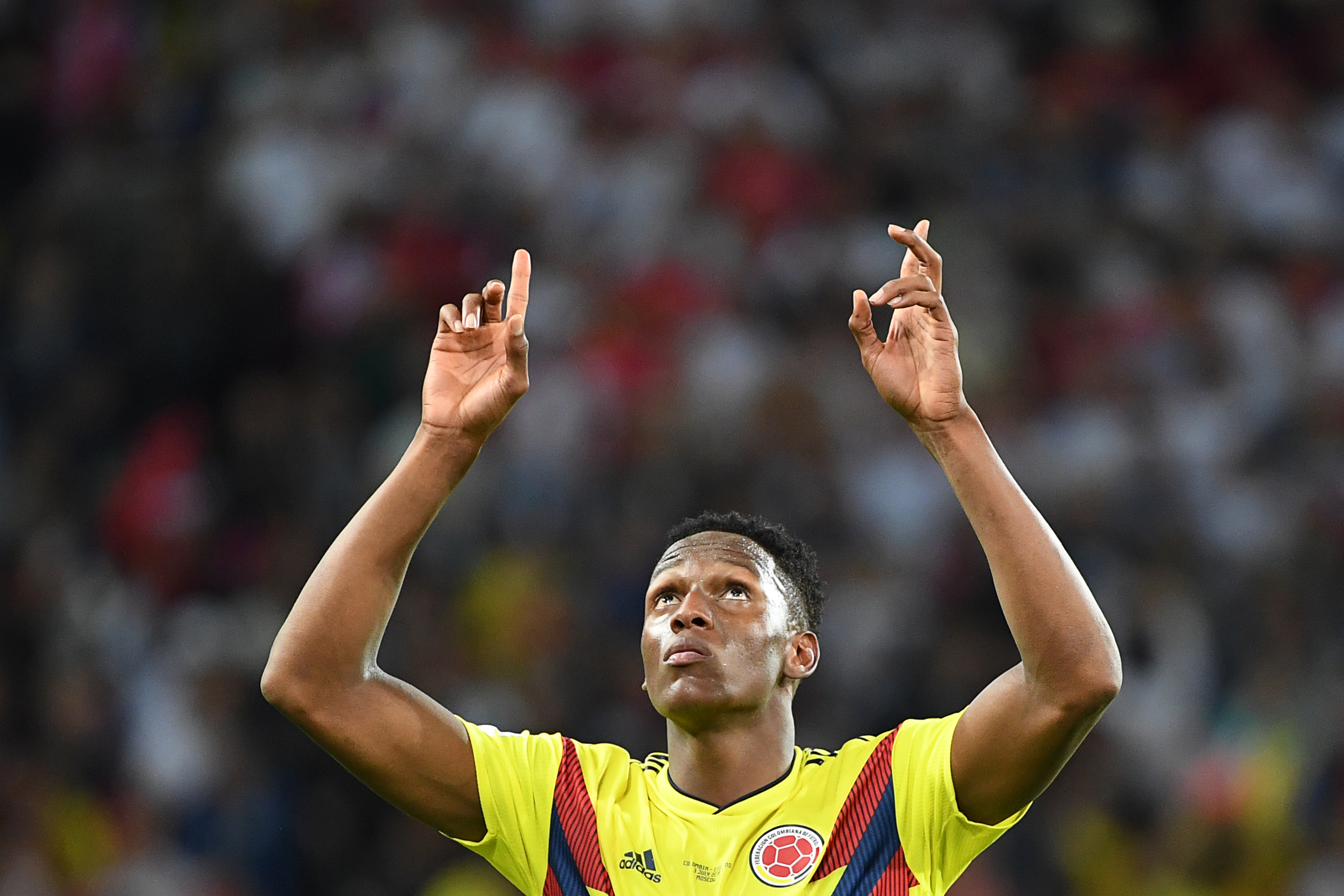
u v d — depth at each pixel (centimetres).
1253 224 3959
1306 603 3086
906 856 1147
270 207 3747
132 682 2908
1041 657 1098
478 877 2491
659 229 3606
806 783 1195
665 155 3750
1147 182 3978
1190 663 2884
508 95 3866
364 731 1147
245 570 3139
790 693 1229
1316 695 2853
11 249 3769
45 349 3528
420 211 3709
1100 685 1091
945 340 1153
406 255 3653
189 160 3903
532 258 3634
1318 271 3919
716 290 3538
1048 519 3166
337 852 2644
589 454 3192
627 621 2870
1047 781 1135
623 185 3688
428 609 2870
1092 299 3684
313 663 1134
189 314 3591
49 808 2688
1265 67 4284
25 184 3981
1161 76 4266
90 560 3200
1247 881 2611
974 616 2836
